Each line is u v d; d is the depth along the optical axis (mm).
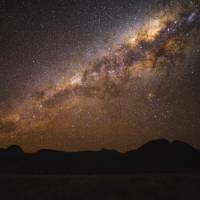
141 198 16844
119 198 16891
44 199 17078
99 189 17812
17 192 17953
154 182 18578
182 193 17156
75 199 16891
